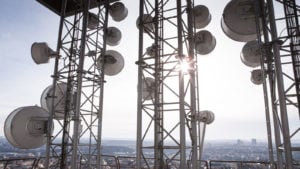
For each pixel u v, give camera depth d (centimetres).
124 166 1038
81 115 1044
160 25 877
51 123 1059
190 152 790
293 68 669
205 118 1177
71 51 1101
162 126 754
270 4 724
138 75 803
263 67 800
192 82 814
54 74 1100
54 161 1127
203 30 1123
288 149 613
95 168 1145
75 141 944
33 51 1177
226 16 925
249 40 974
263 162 865
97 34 1182
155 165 781
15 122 1030
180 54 756
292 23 720
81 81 1012
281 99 646
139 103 782
